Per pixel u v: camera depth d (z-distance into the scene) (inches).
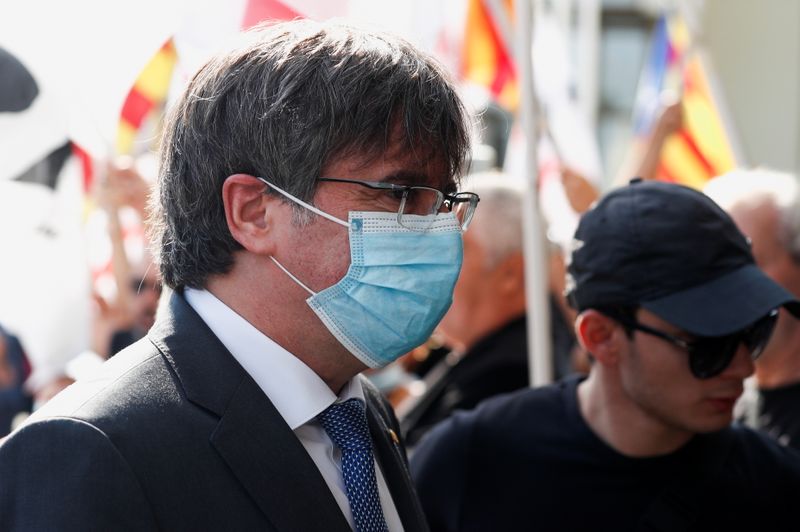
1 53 136.5
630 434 100.8
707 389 96.7
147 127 167.2
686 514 99.7
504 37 159.6
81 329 142.2
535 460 104.9
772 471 101.8
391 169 70.7
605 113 390.9
